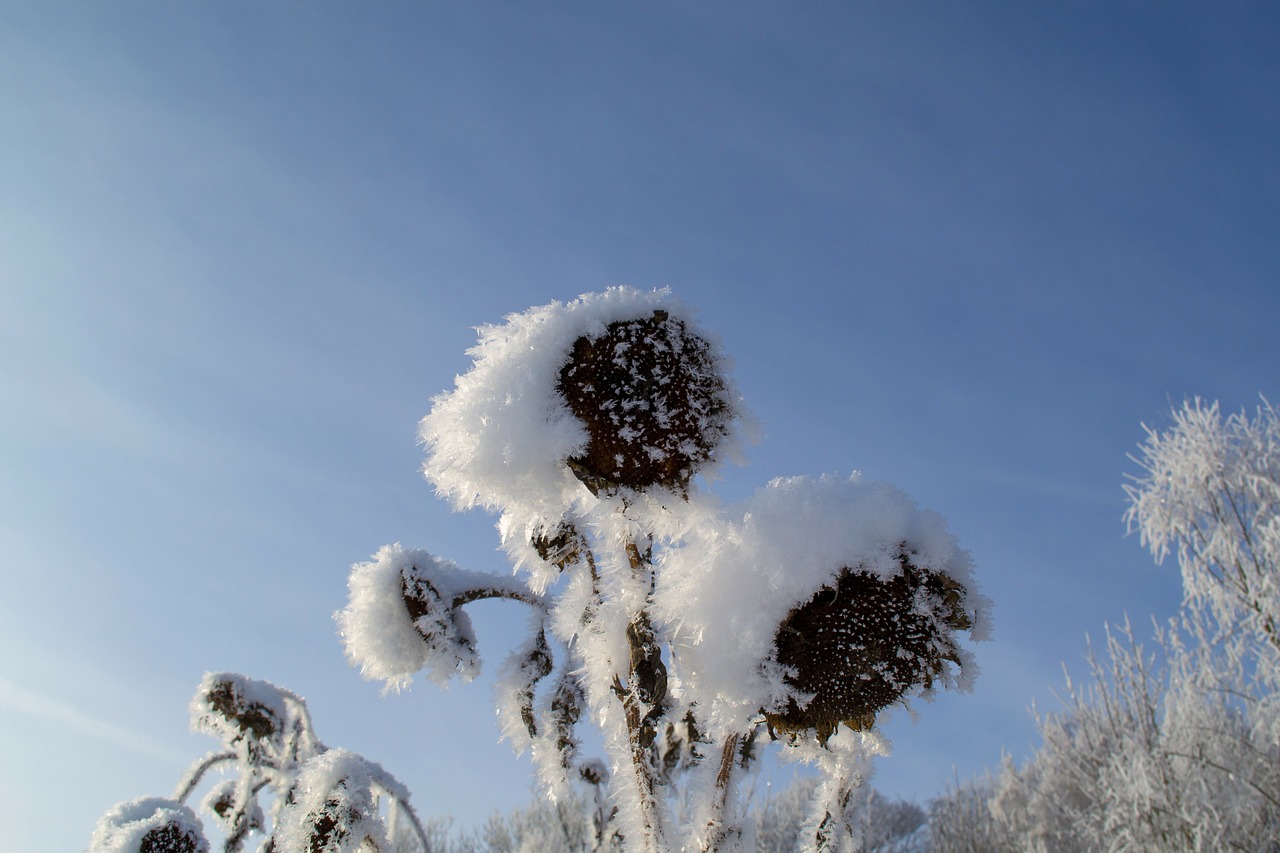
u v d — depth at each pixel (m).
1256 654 3.45
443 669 1.10
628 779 0.89
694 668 0.86
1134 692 4.00
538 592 0.99
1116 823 3.84
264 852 1.23
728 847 0.90
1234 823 3.51
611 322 0.87
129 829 1.26
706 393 0.88
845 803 0.95
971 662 0.85
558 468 0.88
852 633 0.83
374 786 1.11
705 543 0.88
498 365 0.87
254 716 1.46
